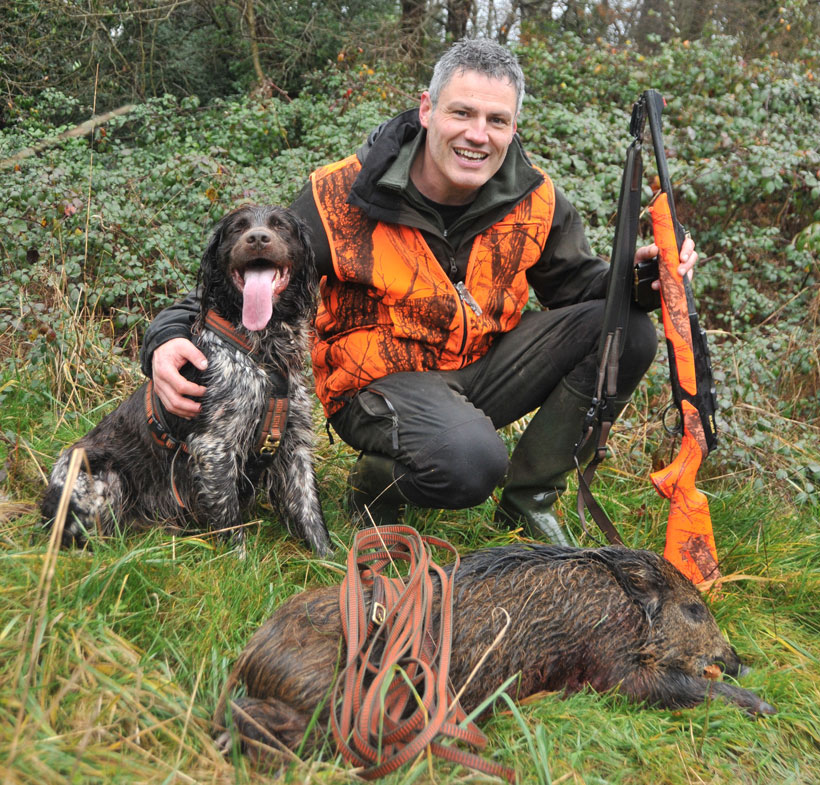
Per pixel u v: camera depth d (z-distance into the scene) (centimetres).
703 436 312
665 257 319
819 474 454
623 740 237
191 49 1272
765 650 296
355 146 726
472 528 373
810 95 770
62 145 755
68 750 193
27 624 221
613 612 256
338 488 418
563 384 365
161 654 254
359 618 224
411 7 1260
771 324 618
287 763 207
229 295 355
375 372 358
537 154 686
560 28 1275
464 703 235
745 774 237
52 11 1130
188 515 363
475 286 360
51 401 476
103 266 569
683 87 809
